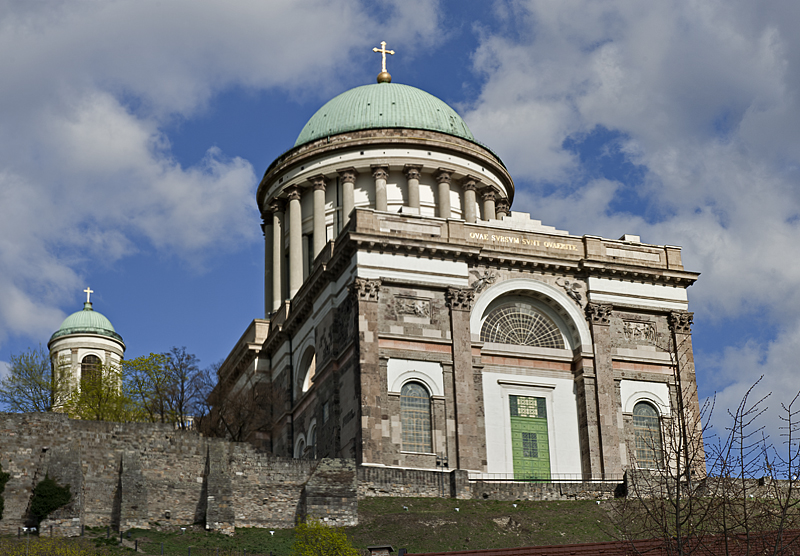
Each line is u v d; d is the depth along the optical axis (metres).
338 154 104.94
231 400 94.44
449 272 83.88
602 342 86.06
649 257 89.88
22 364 101.00
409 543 63.62
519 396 84.25
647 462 84.06
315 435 87.06
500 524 66.62
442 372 81.44
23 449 65.94
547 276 86.88
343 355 83.31
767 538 37.91
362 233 82.12
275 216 108.75
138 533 65.00
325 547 59.19
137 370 95.62
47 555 57.75
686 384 87.19
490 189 106.88
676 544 37.31
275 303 106.31
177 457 68.88
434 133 105.50
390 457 77.88
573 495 74.56
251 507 68.19
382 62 119.06
